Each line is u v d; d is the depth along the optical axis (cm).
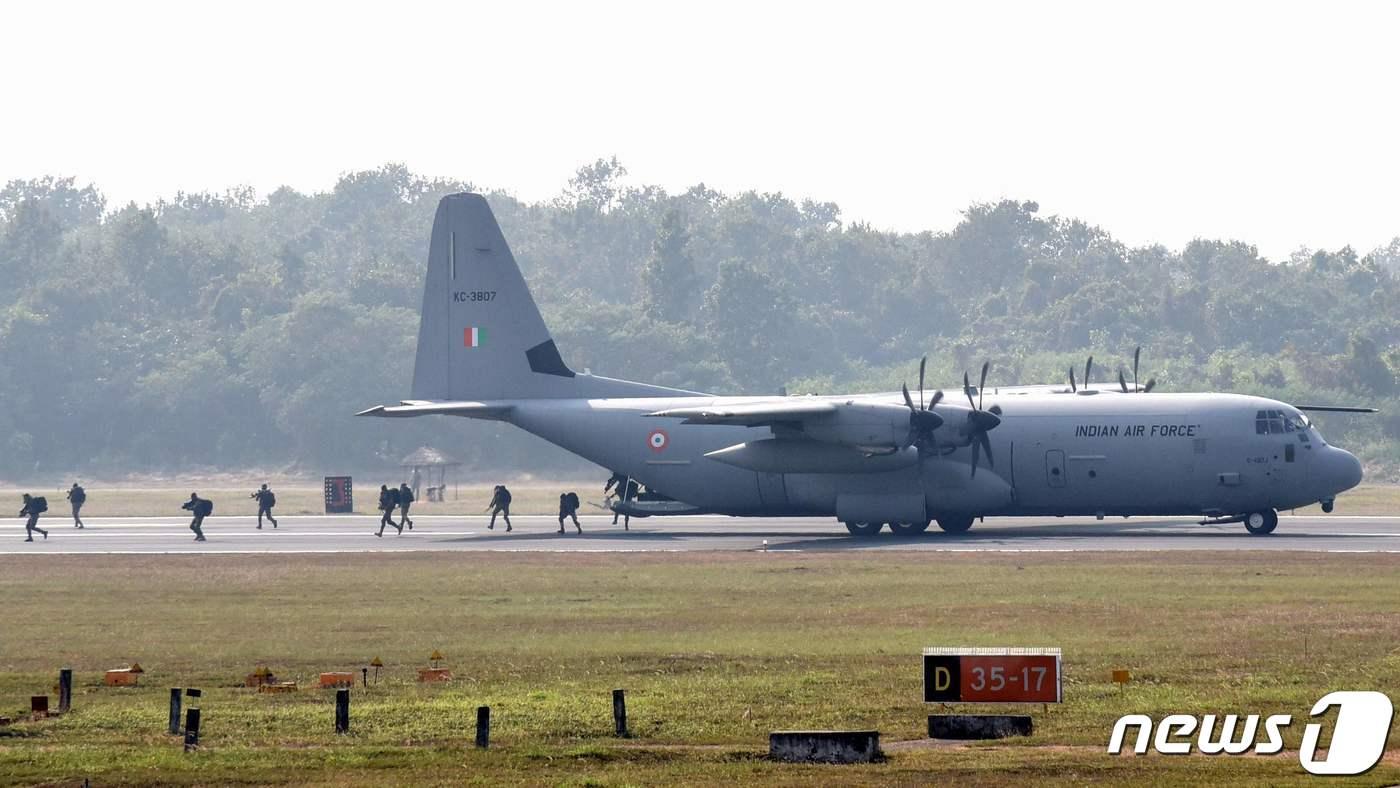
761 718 7112
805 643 9362
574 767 6194
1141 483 17088
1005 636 9512
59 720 7200
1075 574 13125
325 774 6100
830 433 17075
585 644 9450
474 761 6297
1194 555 14662
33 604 12031
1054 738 6656
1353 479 16875
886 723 7006
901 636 9600
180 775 6091
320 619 10850
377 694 7850
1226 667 8262
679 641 9525
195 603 11969
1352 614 10281
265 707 7500
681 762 6262
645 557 15512
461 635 9931
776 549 16300
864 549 16088
